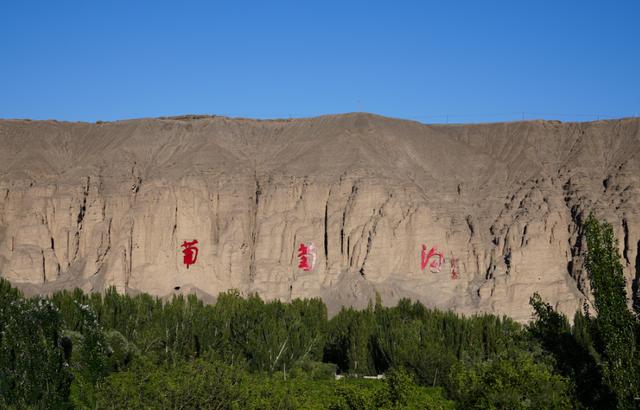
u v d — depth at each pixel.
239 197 157.25
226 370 79.50
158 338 102.56
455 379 74.38
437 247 149.50
